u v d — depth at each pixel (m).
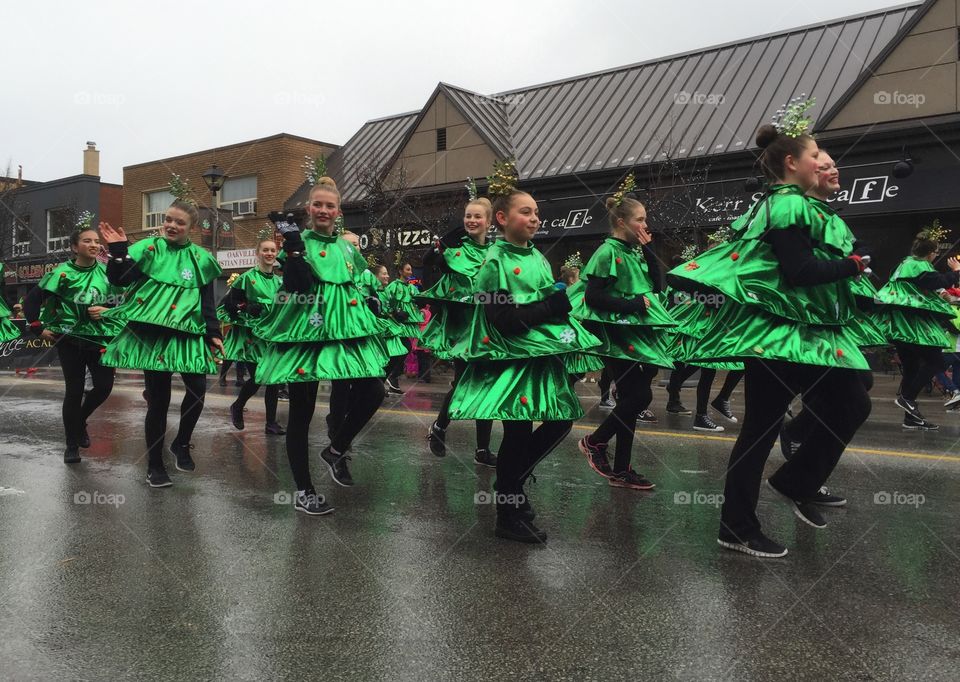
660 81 19.88
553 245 18.77
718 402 9.38
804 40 18.45
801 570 3.79
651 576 3.71
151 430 5.70
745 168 16.25
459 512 4.98
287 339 4.81
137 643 2.97
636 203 5.75
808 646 2.92
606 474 5.81
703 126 17.59
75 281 6.76
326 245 5.11
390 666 2.78
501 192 4.81
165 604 3.36
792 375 3.97
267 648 2.92
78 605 3.35
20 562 3.93
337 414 6.79
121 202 34.44
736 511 4.08
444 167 20.95
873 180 14.95
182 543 4.27
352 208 22.50
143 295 5.71
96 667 2.77
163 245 5.90
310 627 3.11
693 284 4.04
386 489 5.67
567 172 18.58
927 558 3.98
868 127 14.99
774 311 3.83
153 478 5.70
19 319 11.29
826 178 4.11
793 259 3.75
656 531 4.52
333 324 4.87
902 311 8.56
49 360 24.67
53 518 4.80
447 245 5.91
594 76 21.59
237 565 3.88
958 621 3.16
